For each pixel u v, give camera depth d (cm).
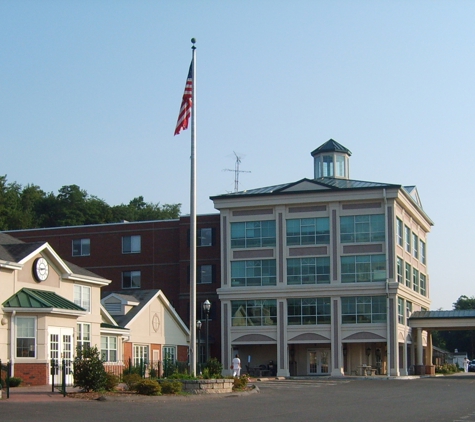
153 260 7875
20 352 3738
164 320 5759
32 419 2152
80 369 3105
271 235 7125
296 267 7025
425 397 3534
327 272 6944
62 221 10644
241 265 7169
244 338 7062
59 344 3869
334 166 7956
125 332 5062
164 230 7900
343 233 6931
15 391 3178
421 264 8206
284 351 6931
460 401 3262
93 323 4578
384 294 6750
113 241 8012
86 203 11044
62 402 2681
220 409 2680
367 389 4228
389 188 6812
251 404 2950
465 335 14325
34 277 4019
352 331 6781
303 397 3447
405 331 7100
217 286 7581
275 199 7100
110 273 7956
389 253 6788
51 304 3822
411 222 7738
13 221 10050
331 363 6825
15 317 3747
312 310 6944
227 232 7231
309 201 7006
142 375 4291
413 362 7331
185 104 3647
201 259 7669
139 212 11938
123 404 2728
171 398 3034
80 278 4409
